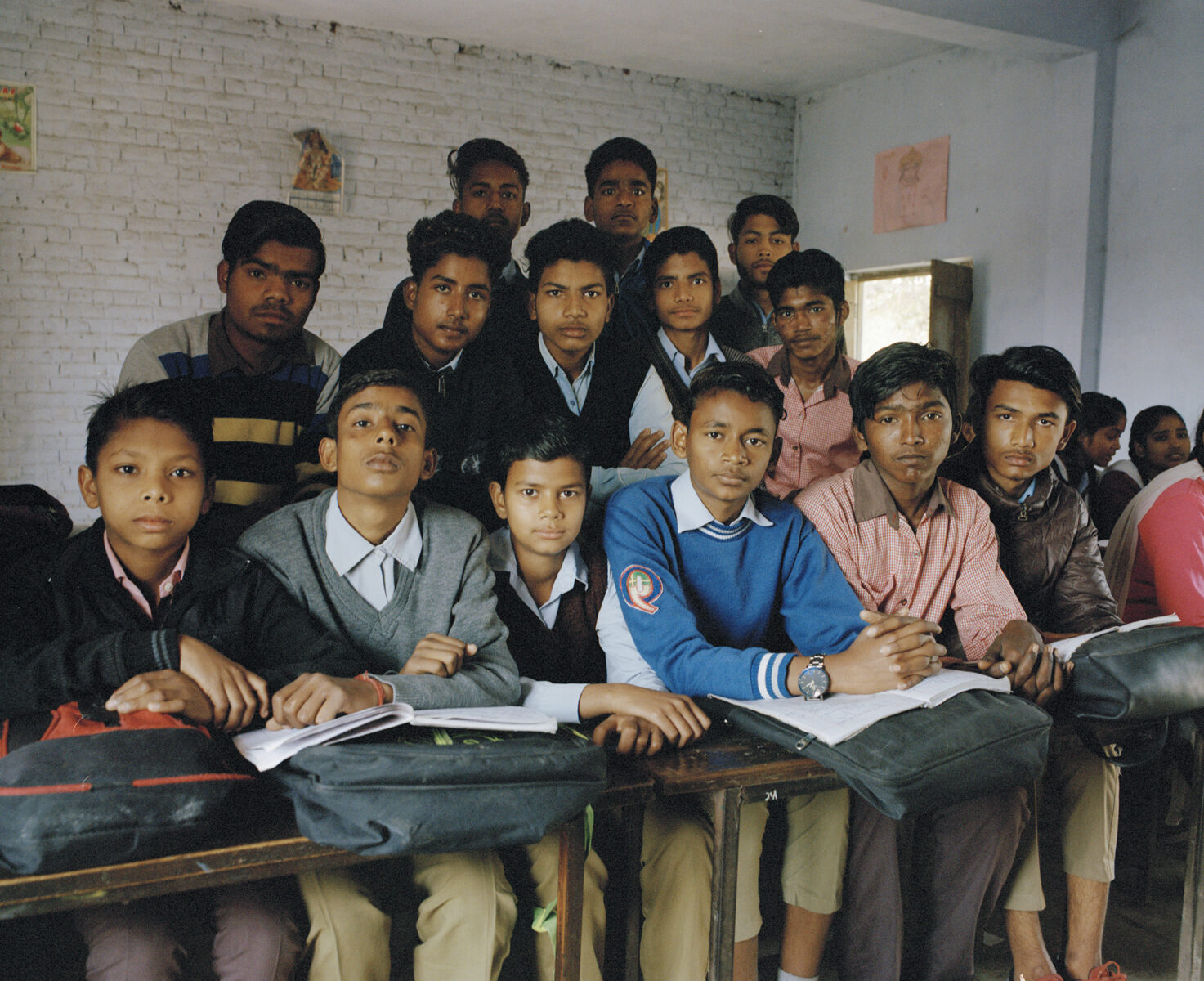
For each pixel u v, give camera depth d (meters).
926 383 1.75
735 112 6.07
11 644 1.27
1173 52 4.01
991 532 1.88
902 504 1.86
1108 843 1.84
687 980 1.58
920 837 1.82
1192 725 2.27
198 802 1.03
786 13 4.84
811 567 1.77
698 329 2.69
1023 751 1.42
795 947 1.73
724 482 1.65
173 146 4.82
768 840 1.98
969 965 1.75
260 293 2.13
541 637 1.73
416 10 4.90
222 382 2.13
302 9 4.90
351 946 1.37
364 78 5.16
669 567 1.70
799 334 2.69
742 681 1.55
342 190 5.16
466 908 1.39
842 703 1.48
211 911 1.43
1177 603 2.17
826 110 6.00
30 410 4.68
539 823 1.15
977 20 3.89
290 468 2.18
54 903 0.99
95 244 4.73
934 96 5.22
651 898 1.60
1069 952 1.88
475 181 3.22
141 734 1.06
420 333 2.33
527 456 1.61
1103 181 4.30
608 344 2.65
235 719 1.22
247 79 4.93
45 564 1.35
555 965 1.42
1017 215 4.76
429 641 1.43
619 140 3.11
